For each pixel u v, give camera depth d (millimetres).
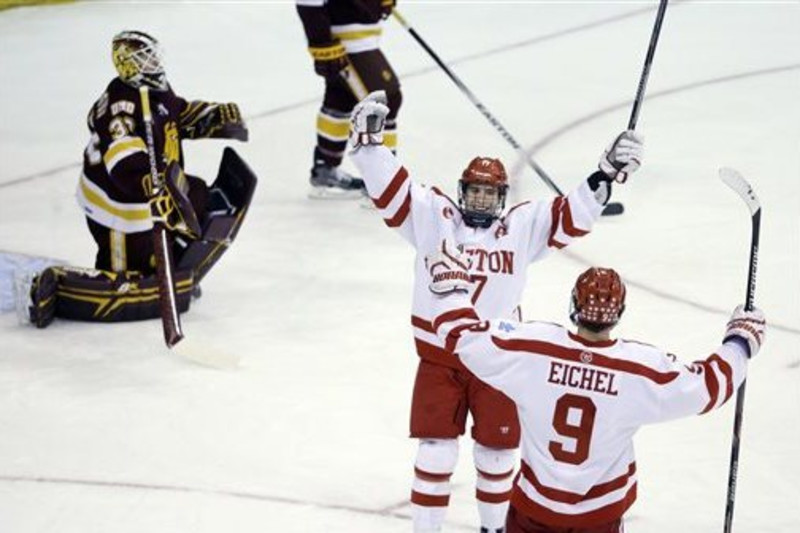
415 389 17500
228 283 28031
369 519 18781
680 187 32906
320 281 28031
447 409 17250
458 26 49656
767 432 21094
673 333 24828
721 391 14398
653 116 38656
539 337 14641
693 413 14500
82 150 37688
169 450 20938
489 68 44188
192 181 26125
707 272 27766
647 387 14375
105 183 25703
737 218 30734
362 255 29500
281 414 22031
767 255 28625
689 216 31000
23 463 20594
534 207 17516
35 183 35156
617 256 28781
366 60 31766
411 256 29422
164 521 18797
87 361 24266
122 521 18828
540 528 14891
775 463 20172
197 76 44906
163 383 23297
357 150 17453
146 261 26125
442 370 17281
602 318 14484
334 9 31609
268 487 19703
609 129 37688
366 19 31484
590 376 14445
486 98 41031
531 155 35844
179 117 25547
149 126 24281
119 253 26062
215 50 48062
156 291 26016
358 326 25641
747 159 34688
